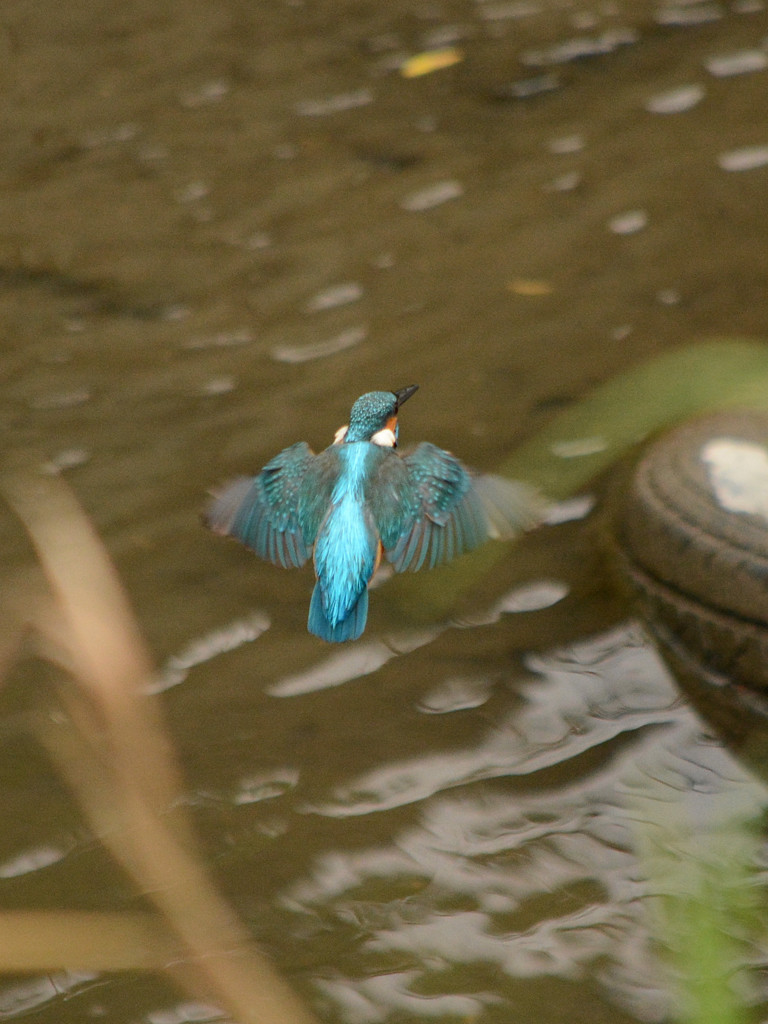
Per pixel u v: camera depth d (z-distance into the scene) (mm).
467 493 6750
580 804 8758
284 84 18312
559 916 8023
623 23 19203
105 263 15039
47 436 12453
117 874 8422
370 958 7844
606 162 16109
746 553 9227
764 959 7590
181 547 11086
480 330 13508
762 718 9070
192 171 16578
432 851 8508
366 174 16312
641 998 7469
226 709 9617
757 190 15273
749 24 18859
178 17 20344
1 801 8992
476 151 16578
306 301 14211
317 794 8945
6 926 8117
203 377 13164
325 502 6855
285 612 10492
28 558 10992
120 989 7695
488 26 19516
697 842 8414
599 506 11164
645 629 9992
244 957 7855
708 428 10250
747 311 13297
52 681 9922
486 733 9328
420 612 10406
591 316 13547
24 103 18234
